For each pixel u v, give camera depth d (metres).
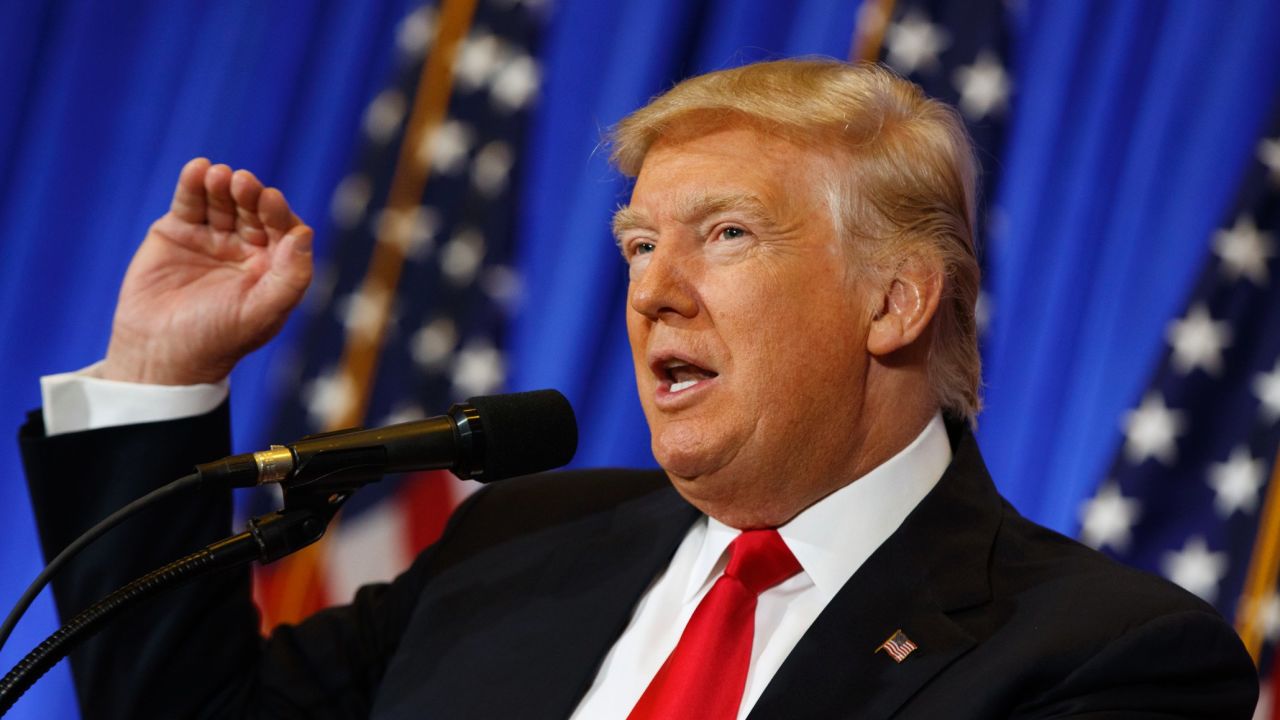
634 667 2.82
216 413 3.14
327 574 5.19
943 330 2.88
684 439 2.69
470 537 3.31
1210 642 2.45
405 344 5.31
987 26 4.98
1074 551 2.74
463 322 5.30
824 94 2.76
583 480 3.41
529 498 3.38
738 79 2.80
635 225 2.79
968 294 2.91
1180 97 4.75
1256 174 4.66
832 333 2.70
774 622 2.71
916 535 2.69
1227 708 2.47
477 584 3.14
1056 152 4.86
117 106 5.55
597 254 5.24
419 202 5.38
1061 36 4.90
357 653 3.31
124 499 3.02
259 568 5.20
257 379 5.33
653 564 2.97
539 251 5.31
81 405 3.09
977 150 4.90
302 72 5.49
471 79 5.41
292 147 5.45
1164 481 4.64
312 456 2.21
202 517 3.07
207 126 5.48
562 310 5.24
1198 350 4.66
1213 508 4.60
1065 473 4.74
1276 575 4.53
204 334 3.09
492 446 2.43
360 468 2.26
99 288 5.45
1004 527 2.79
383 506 5.24
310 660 3.28
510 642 2.94
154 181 5.48
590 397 5.21
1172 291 4.70
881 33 5.04
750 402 2.66
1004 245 4.86
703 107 2.77
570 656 2.86
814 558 2.74
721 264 2.69
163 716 3.07
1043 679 2.40
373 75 5.46
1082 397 4.75
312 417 5.28
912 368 2.80
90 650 3.04
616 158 2.97
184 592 3.10
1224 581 4.56
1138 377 4.70
